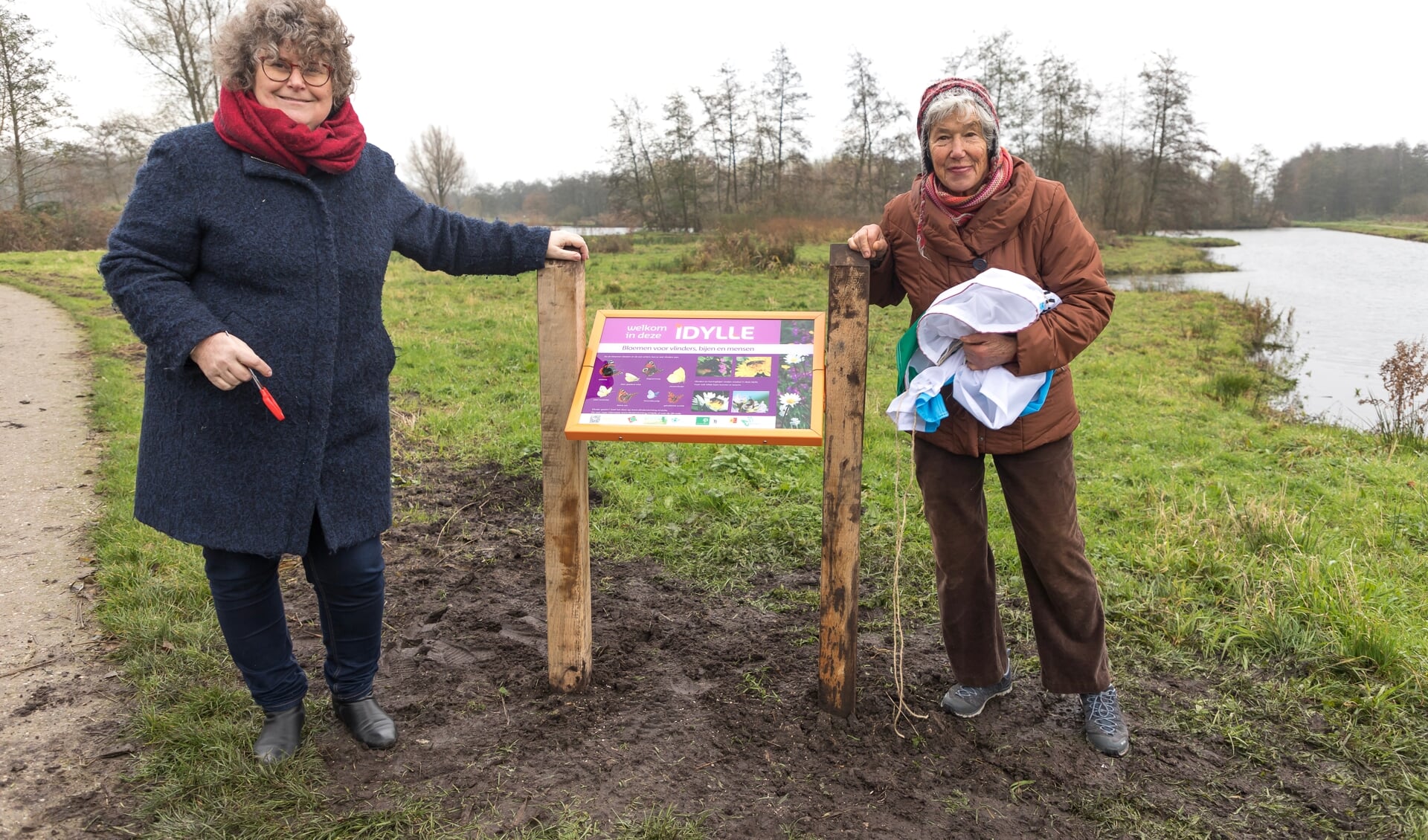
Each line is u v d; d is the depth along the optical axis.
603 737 2.72
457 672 3.11
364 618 2.57
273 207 2.21
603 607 3.71
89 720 2.75
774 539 4.48
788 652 3.33
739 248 24.34
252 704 2.80
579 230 70.75
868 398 8.26
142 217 2.14
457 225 2.65
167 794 2.37
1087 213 56.09
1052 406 2.57
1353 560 4.23
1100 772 2.65
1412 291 24.28
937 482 2.69
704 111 57.72
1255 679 3.21
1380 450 7.41
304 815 2.32
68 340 10.26
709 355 2.70
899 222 2.67
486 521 4.70
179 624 3.28
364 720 2.65
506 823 2.33
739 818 2.38
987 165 2.48
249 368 2.12
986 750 2.74
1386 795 2.54
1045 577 2.68
